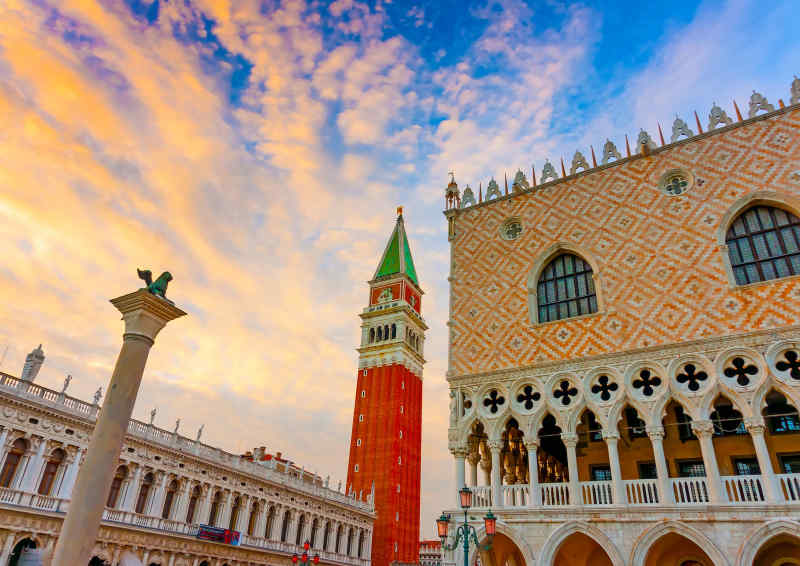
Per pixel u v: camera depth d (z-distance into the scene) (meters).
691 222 29.33
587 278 31.94
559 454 36.88
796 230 26.97
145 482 52.78
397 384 111.56
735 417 27.67
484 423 30.50
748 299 26.02
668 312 27.78
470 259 36.34
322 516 78.81
